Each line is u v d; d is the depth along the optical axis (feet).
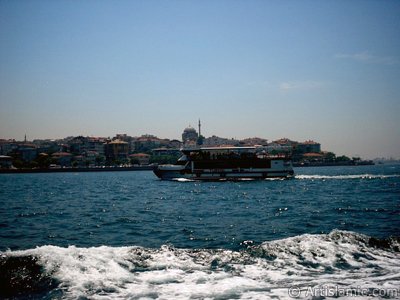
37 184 350.02
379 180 300.40
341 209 120.88
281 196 176.86
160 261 53.31
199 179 296.51
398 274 49.03
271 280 47.19
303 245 59.00
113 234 85.66
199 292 43.39
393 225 89.56
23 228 95.25
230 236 79.46
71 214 123.34
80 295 42.22
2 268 47.67
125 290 43.88
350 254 56.03
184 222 101.40
